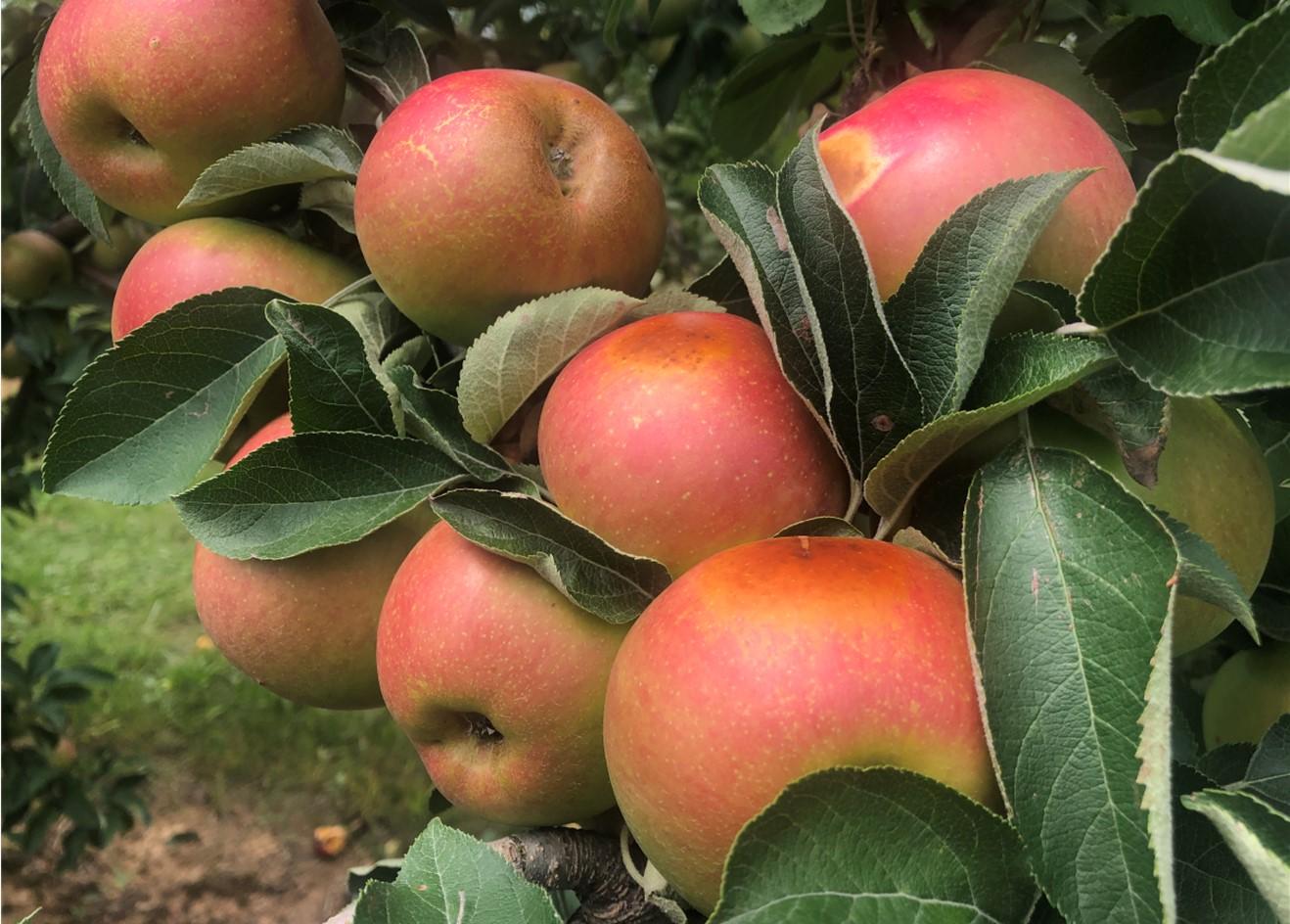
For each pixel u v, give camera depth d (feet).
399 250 3.21
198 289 3.75
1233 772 2.89
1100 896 2.01
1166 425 2.40
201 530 3.11
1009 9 4.00
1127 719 2.08
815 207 2.56
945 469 2.61
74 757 11.67
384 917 2.42
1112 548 2.21
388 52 4.19
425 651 2.84
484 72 3.34
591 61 6.96
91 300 8.18
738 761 2.19
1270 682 3.52
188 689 14.88
